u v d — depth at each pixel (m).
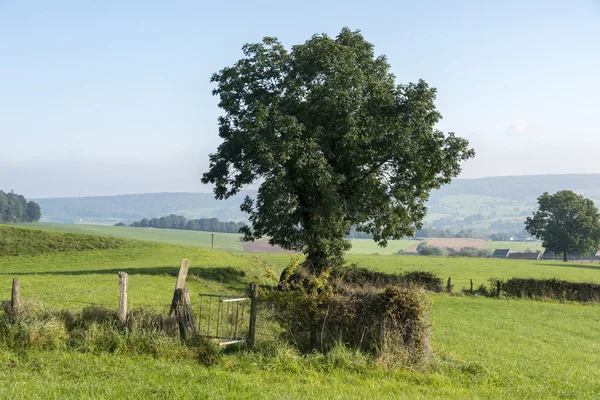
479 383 15.88
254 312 16.47
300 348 16.78
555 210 141.88
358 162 44.41
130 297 26.95
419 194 47.12
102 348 15.19
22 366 13.47
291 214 43.69
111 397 11.36
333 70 42.62
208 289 38.12
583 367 21.14
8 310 16.27
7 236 66.88
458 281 67.38
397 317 16.78
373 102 43.94
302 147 40.41
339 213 42.69
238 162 45.50
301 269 24.05
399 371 15.73
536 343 26.83
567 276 83.88
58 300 23.81
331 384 14.09
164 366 14.16
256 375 14.28
